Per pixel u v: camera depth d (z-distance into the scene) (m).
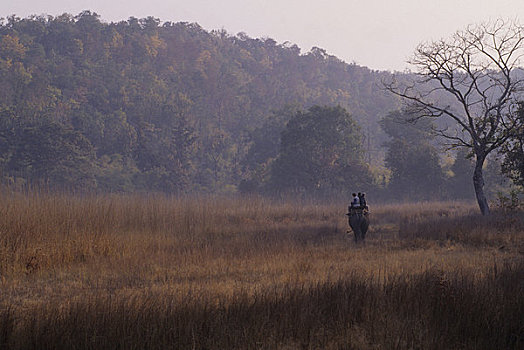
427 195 77.38
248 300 8.65
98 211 22.38
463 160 75.44
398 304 8.59
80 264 15.11
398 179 79.81
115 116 123.81
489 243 19.47
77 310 7.83
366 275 11.82
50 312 7.97
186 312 7.80
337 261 15.20
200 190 111.94
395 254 16.61
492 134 33.44
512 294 8.90
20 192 20.67
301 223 32.25
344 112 81.38
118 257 16.14
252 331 7.29
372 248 18.72
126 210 25.33
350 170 79.12
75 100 140.75
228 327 7.41
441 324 7.79
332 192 79.69
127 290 11.13
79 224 19.52
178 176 105.06
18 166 81.44
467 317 7.89
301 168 79.06
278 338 7.23
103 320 7.39
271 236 22.59
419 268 13.23
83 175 85.88
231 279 12.45
